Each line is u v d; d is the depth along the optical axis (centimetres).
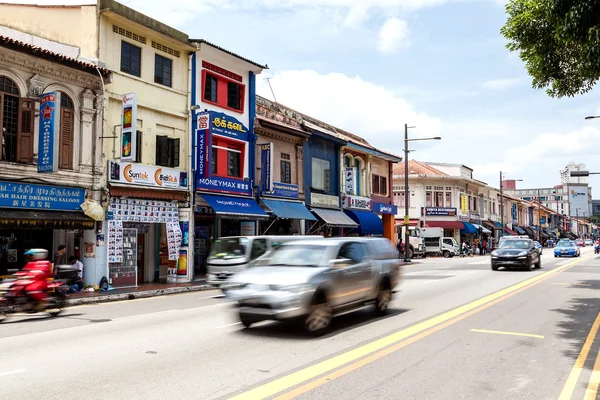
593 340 848
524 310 1179
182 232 2166
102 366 678
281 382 598
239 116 2527
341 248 1015
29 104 1617
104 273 1816
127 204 1927
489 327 962
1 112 1548
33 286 1142
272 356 732
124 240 1947
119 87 1941
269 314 867
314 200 2997
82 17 1895
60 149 1708
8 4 2023
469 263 3403
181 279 2117
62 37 1936
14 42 1548
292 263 975
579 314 1123
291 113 3105
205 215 2358
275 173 2750
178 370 655
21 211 1560
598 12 916
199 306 1351
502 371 655
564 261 3544
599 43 895
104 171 1852
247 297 885
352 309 1018
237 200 2422
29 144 1606
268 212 2548
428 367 671
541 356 737
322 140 3156
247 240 1656
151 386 584
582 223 13888
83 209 1730
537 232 9056
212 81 2417
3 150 1554
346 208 3297
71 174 1731
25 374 641
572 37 954
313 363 691
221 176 2359
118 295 1583
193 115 2261
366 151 3544
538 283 1841
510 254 2509
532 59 1241
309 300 877
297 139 2911
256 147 2633
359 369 658
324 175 3181
